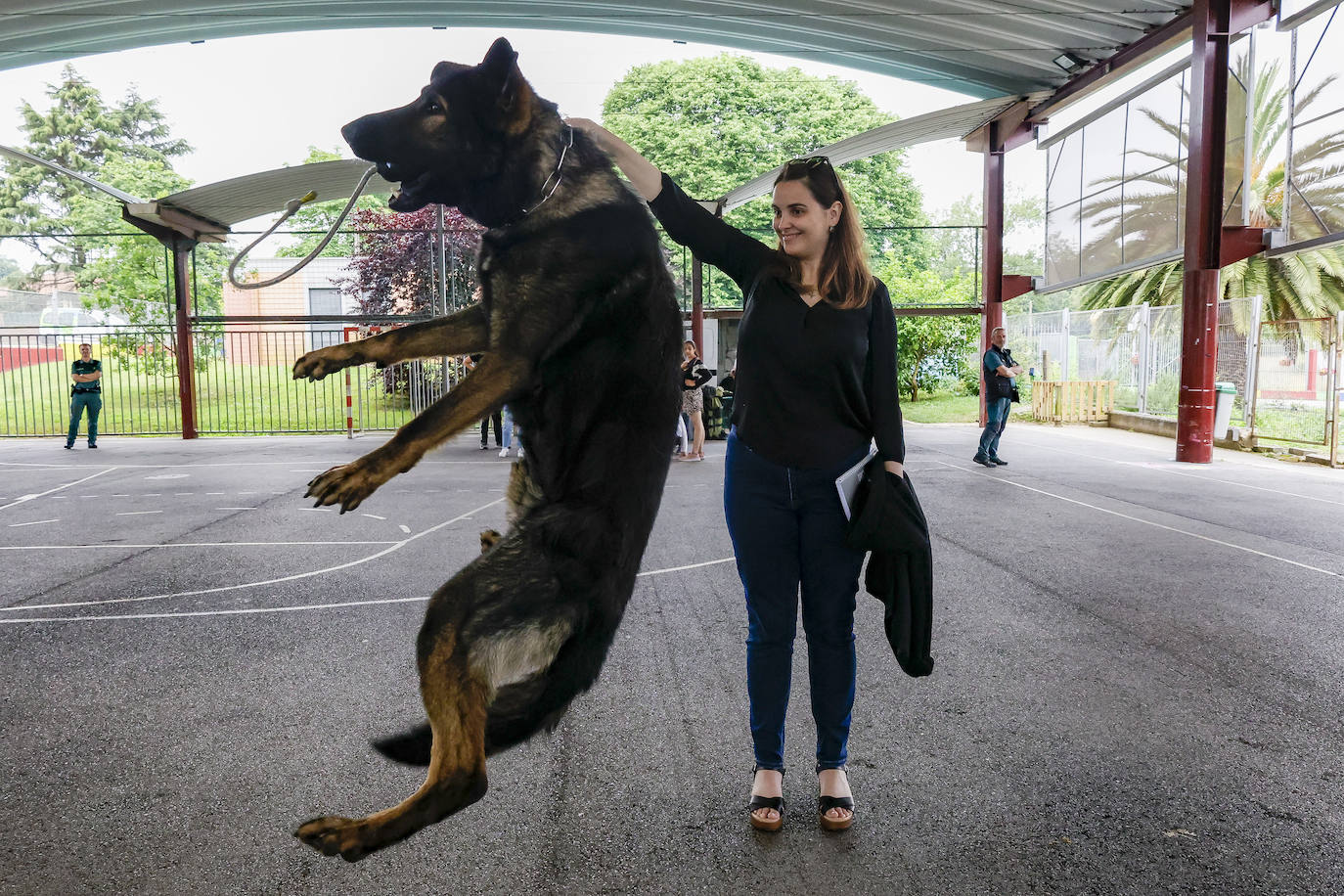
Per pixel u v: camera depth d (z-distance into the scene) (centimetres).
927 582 274
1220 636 476
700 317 1780
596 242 209
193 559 683
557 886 248
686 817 288
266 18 1574
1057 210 1925
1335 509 889
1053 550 698
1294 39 1259
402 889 246
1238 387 1578
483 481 1146
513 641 198
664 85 3600
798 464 278
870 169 3759
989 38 1520
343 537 770
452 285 2033
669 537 767
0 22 1380
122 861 259
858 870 257
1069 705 381
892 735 353
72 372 1595
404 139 208
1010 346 2531
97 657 448
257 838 272
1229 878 251
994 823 284
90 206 3659
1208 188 1255
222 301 2884
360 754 333
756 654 289
